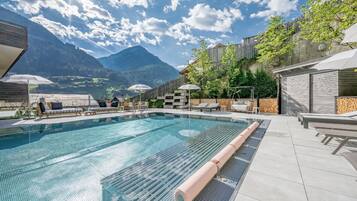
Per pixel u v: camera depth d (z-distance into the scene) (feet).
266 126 22.94
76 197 9.14
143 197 8.66
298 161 10.98
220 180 8.93
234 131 23.17
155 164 12.65
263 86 44.75
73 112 34.55
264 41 48.98
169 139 20.35
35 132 22.72
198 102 51.75
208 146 16.65
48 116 32.53
